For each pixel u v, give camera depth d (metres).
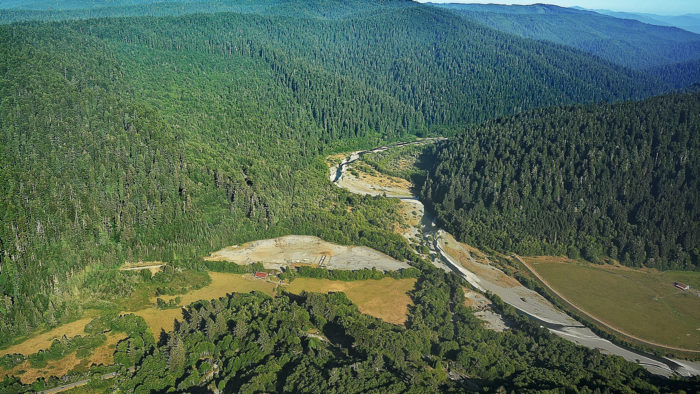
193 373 168.25
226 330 193.50
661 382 175.88
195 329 195.62
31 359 178.75
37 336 194.25
